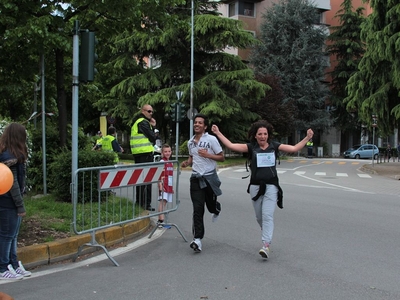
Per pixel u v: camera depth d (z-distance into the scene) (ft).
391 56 64.08
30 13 31.01
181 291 15.31
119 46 102.06
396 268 18.19
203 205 20.93
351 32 144.77
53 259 18.86
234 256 20.03
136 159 29.91
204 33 94.48
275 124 116.47
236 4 144.25
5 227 16.28
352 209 33.19
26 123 36.96
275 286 15.87
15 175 16.12
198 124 21.18
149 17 35.99
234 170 79.36
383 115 69.72
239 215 30.37
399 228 26.25
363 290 15.47
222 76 97.40
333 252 20.74
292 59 135.95
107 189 20.45
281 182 55.77
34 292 15.25
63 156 29.68
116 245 22.03
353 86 73.46
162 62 106.42
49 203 27.32
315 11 140.77
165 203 27.04
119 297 14.74
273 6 139.23
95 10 31.40
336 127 153.58
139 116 30.25
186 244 22.43
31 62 36.70
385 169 80.48
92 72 21.50
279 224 27.37
